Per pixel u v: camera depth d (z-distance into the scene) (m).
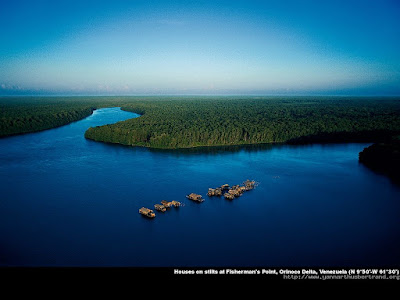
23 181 159.62
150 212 121.25
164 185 156.12
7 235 106.69
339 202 135.62
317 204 133.38
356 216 122.06
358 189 151.25
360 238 105.06
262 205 132.50
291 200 138.00
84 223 115.88
